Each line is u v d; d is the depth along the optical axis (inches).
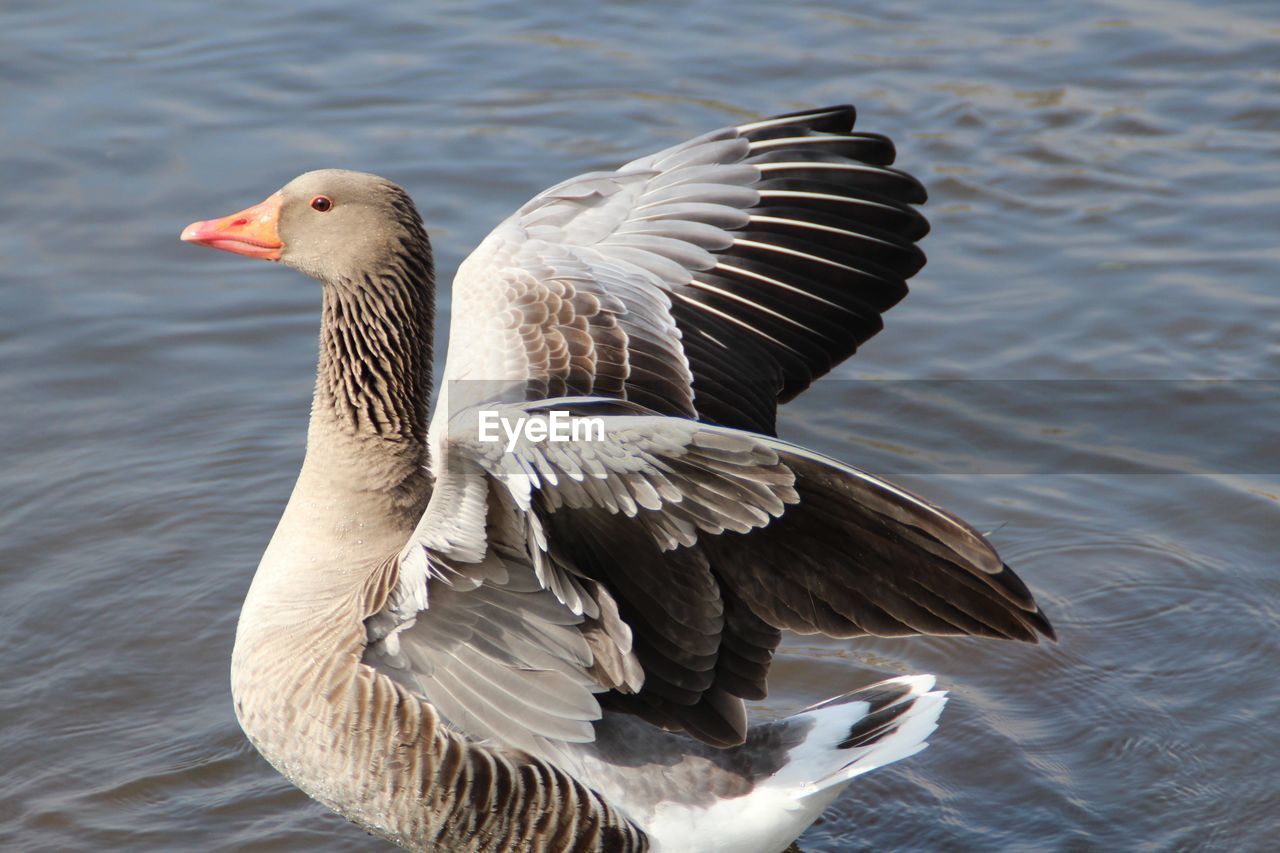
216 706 412.5
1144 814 371.2
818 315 355.3
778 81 711.1
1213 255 591.8
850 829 369.7
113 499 482.9
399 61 733.3
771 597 279.9
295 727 324.8
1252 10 784.9
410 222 339.6
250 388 532.4
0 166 641.0
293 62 730.2
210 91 701.9
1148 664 422.6
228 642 433.7
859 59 733.9
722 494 257.6
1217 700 408.5
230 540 470.3
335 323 337.7
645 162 370.3
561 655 309.1
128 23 767.1
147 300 573.6
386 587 308.5
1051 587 450.3
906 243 354.3
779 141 362.9
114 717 407.2
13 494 482.9
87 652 428.5
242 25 768.3
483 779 323.9
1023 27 770.2
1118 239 603.2
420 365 342.6
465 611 310.0
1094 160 653.3
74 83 705.6
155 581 453.4
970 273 585.3
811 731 334.3
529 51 743.1
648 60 732.7
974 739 397.7
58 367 538.3
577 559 283.0
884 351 547.8
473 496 281.9
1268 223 610.5
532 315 333.4
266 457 502.3
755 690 300.7
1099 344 546.3
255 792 383.9
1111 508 479.8
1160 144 665.6
